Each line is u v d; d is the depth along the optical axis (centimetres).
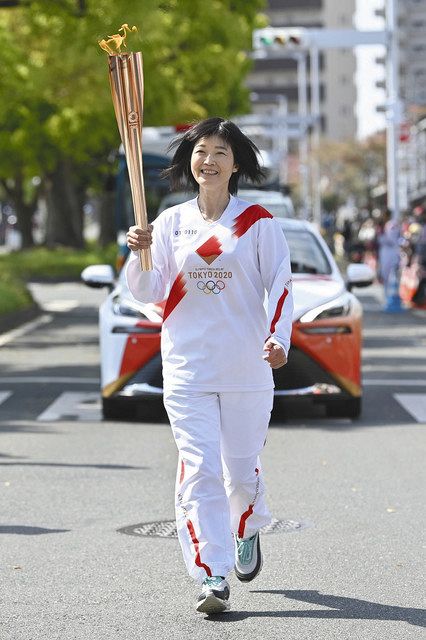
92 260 5381
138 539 910
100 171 6875
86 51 3609
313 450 1294
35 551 874
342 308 1466
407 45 15700
